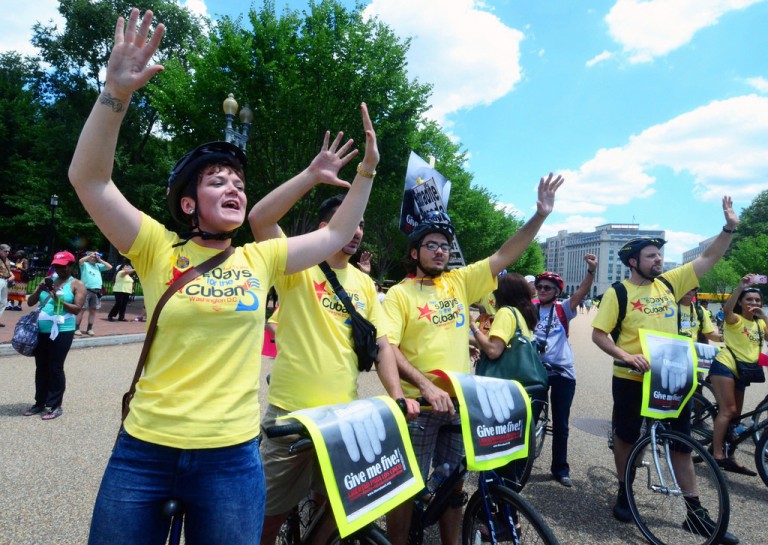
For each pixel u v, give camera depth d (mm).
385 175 15141
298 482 2080
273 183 14188
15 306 13195
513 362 2922
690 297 5500
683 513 3197
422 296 2607
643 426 3312
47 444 4141
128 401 1544
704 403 5008
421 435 2430
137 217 1493
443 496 2248
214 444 1413
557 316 4270
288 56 12375
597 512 3430
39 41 27094
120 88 1328
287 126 12984
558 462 3990
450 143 25609
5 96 30828
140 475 1407
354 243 2244
